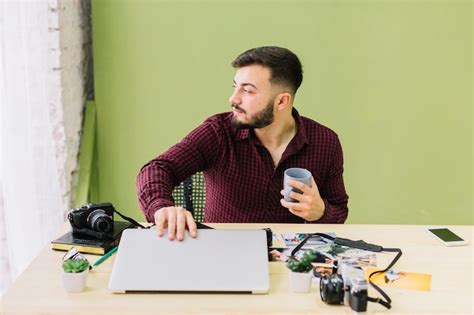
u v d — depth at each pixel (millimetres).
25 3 2035
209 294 1225
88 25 2510
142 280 1242
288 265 1241
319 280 1293
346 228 1609
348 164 2525
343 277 1227
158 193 1567
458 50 2418
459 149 2518
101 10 2369
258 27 2395
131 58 2420
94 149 2498
